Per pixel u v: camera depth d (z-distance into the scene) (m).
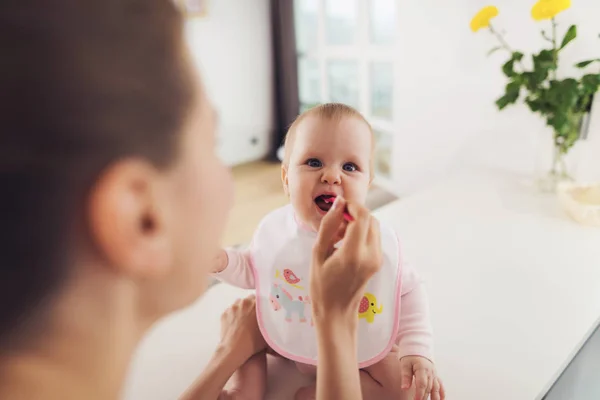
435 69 1.76
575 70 1.29
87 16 0.22
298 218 0.69
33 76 0.20
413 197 1.36
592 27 1.22
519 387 0.65
